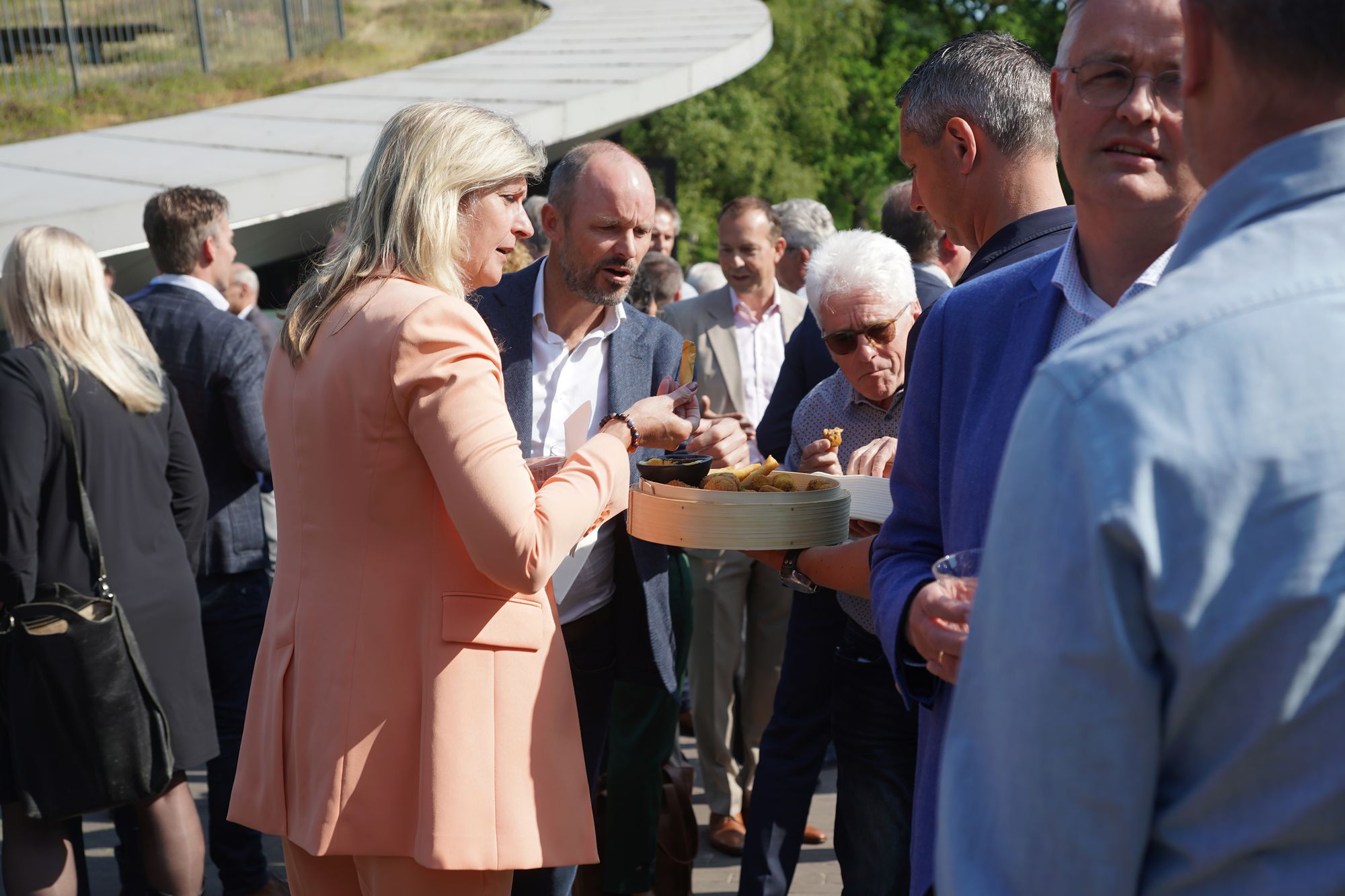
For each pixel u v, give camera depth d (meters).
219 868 3.48
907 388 1.65
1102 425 0.82
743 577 3.96
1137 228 1.43
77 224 7.64
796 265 5.52
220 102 13.38
